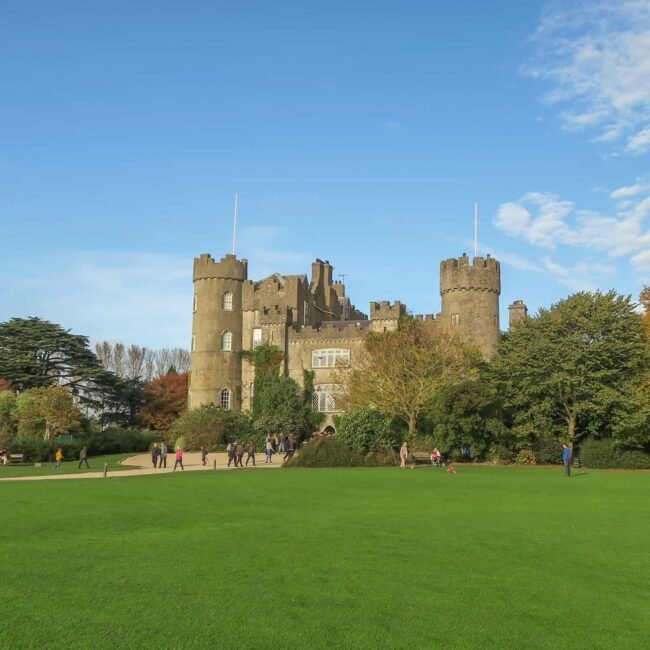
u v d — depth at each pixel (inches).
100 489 1044.5
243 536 626.5
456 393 1795.0
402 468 1593.3
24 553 549.0
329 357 2642.7
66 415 2305.6
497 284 2551.7
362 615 400.5
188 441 2342.5
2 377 2706.7
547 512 807.7
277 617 394.6
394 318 2564.0
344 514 771.4
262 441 2347.4
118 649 344.5
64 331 2955.2
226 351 2743.6
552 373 1798.7
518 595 447.5
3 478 1321.4
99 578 472.4
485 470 1566.2
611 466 1705.2
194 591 442.9
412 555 553.9
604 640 368.5
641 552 578.9
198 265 2812.5
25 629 370.6
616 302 1822.1
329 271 3294.8
